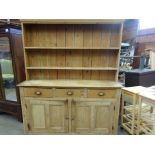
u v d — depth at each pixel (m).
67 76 2.59
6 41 2.59
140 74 2.89
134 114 2.27
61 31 2.44
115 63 2.48
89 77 2.57
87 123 2.26
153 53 3.59
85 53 2.49
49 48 2.30
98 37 2.43
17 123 2.74
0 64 2.76
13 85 2.83
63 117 2.25
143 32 4.41
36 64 2.56
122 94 2.46
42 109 2.24
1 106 2.95
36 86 2.15
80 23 2.19
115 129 2.26
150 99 1.95
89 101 2.17
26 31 2.40
